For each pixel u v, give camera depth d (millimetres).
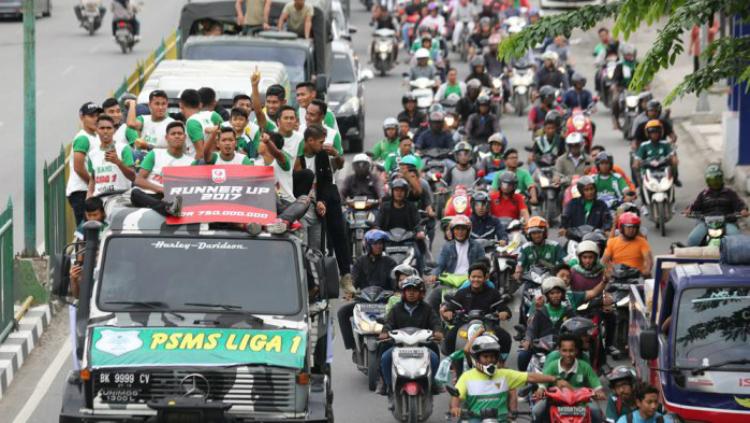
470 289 39406
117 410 28719
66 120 79062
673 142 62219
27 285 45219
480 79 81188
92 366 28672
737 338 32406
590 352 40250
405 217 47219
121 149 43125
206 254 30734
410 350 36062
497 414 32938
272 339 29453
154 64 84562
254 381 28828
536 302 38562
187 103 41938
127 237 30844
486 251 47469
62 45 113000
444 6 121562
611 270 42906
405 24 120500
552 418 32656
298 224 31984
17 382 39250
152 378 28703
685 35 116750
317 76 64062
